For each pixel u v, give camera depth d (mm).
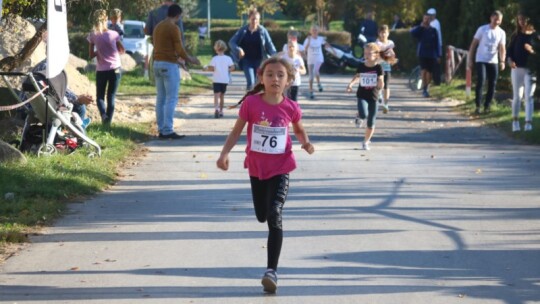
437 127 35938
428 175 23906
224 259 15242
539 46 31625
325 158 26719
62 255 15445
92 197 20547
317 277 14172
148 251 15742
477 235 17078
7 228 16969
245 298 13078
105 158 25047
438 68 56625
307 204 19938
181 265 14844
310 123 36500
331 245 16219
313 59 49031
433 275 14320
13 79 30562
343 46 78312
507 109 39781
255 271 14539
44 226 17562
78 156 24562
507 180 23172
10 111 29031
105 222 17984
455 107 44281
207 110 41125
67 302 12820
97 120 33188
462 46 57375
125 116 35406
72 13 33062
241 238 16750
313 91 52062
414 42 74375
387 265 14898
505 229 17578
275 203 13617
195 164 25453
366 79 28406
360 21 91125
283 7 115812
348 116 39594
